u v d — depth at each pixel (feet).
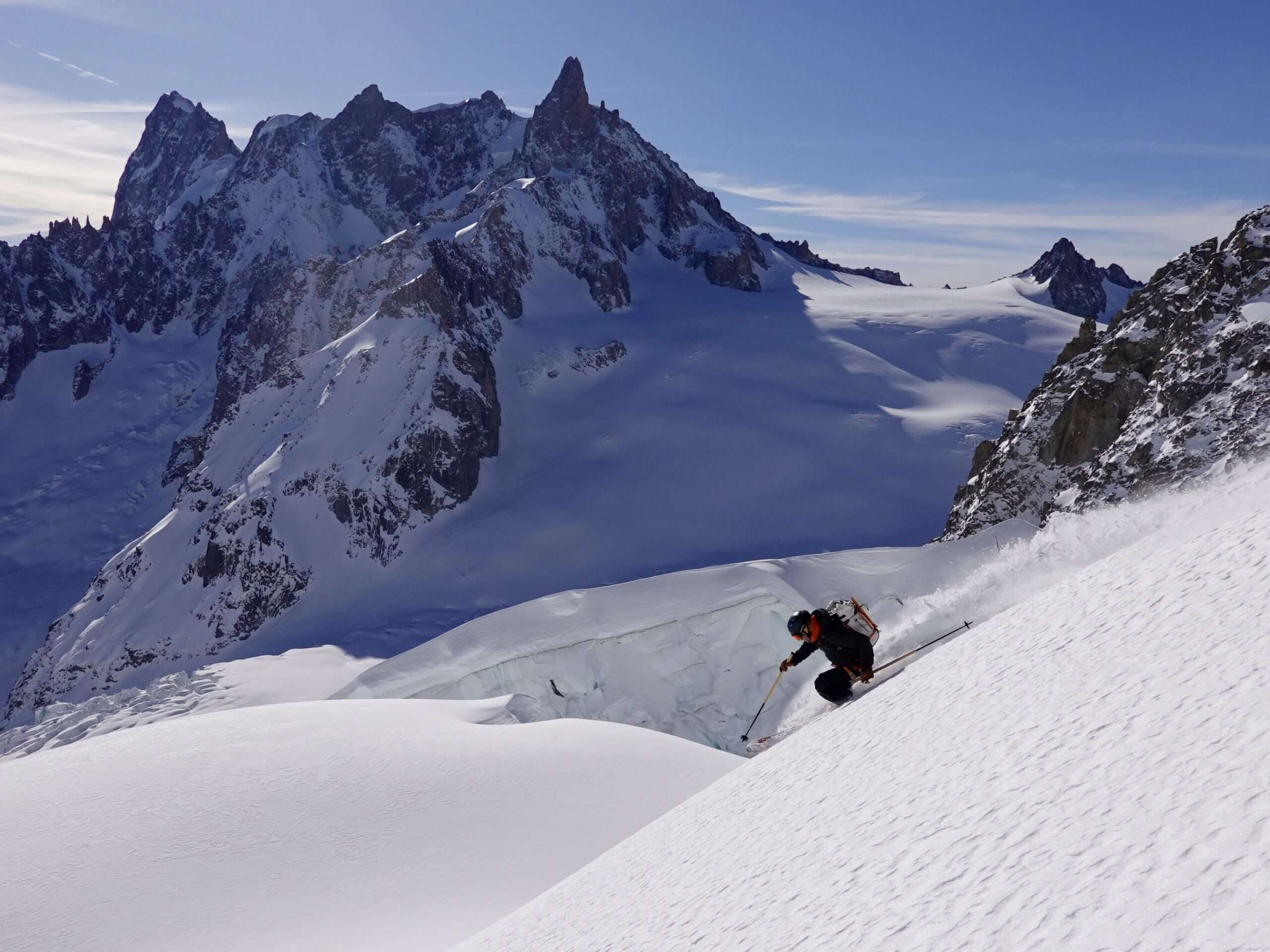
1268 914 4.28
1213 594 9.89
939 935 6.56
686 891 12.79
